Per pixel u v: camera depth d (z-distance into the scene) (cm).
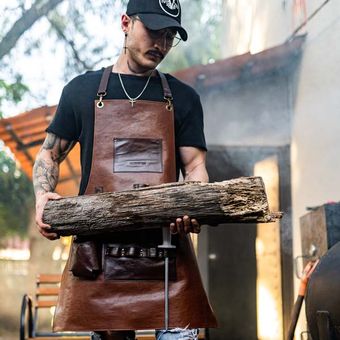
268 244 555
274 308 543
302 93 501
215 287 573
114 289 216
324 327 244
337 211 338
